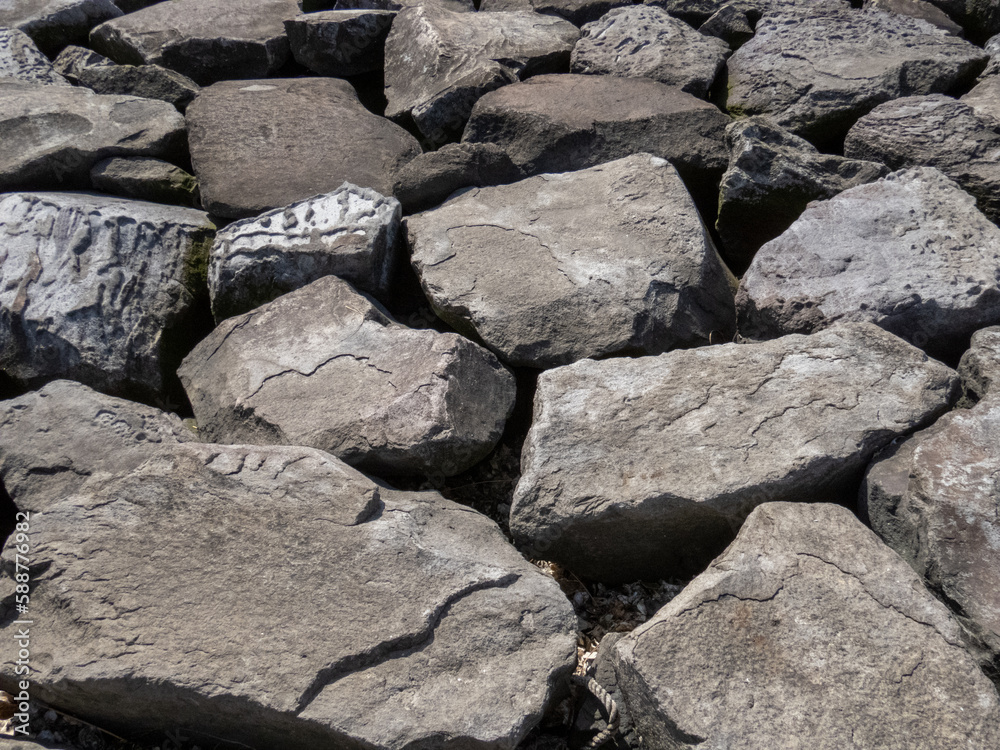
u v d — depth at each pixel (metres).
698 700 1.82
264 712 1.86
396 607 2.03
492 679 1.94
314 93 4.30
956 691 1.80
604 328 2.88
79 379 3.08
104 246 3.32
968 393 2.54
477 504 2.75
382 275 3.32
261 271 3.23
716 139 3.76
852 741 1.74
